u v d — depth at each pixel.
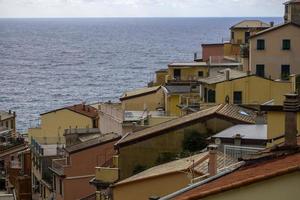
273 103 44.47
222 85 75.06
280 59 88.50
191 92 88.75
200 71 104.31
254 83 74.38
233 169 26.83
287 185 20.53
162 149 49.97
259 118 49.28
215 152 34.00
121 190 41.16
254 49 89.31
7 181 92.25
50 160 83.56
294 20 98.81
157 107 90.56
